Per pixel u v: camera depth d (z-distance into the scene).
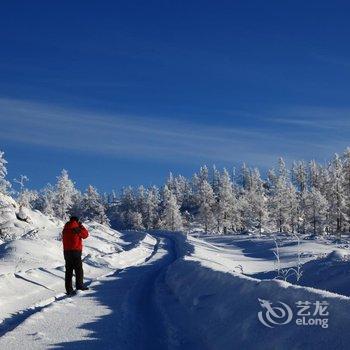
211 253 36.66
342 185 77.94
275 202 95.69
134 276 14.09
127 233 69.38
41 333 6.00
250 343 5.09
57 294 10.15
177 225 113.25
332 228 81.75
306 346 4.26
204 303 7.69
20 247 21.19
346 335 4.02
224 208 105.38
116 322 6.86
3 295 9.08
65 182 99.44
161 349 5.64
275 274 18.61
